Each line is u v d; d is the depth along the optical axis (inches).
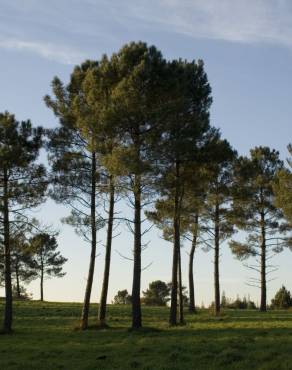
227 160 1585.9
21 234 1491.1
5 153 1445.6
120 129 1400.1
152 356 942.4
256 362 837.2
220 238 2011.6
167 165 1441.9
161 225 1763.0
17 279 3093.0
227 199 1973.4
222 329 1354.6
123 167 1314.0
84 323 1455.5
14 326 1632.6
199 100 1544.0
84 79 1510.8
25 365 916.6
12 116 1529.3
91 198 1496.1
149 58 1425.9
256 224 2235.5
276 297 3093.0
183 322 1552.7
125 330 1370.6
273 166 2305.6
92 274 1481.3
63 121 1551.4
